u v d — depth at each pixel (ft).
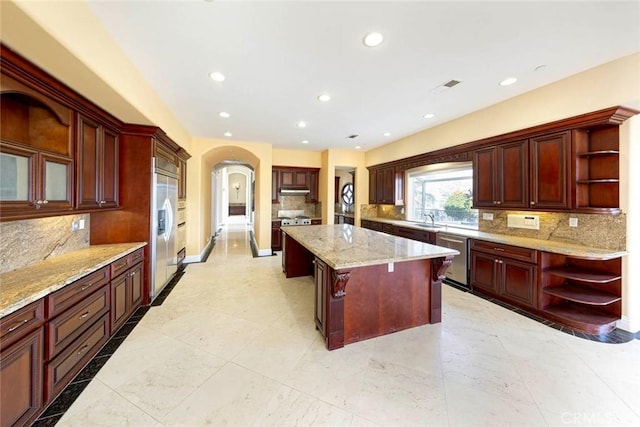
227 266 16.19
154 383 5.90
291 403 5.35
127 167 10.05
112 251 8.31
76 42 5.24
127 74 7.52
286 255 13.98
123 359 6.76
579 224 9.30
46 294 5.01
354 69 8.25
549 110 9.27
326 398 5.49
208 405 5.28
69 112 7.04
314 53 7.37
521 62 7.82
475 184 12.34
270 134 16.47
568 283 9.66
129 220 10.10
